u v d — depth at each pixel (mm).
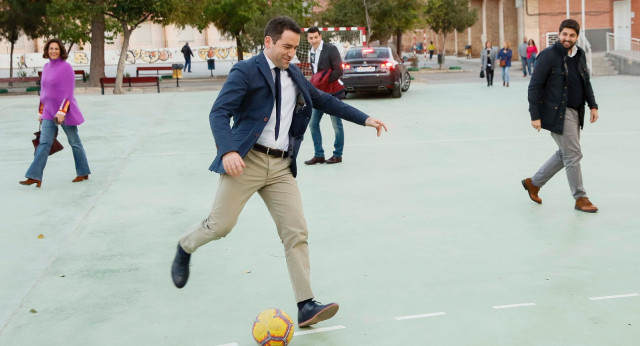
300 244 3822
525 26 40969
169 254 5289
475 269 4746
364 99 19000
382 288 4426
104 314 4129
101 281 4707
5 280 4781
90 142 11328
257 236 5684
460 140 10672
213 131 3547
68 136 8047
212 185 7770
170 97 20641
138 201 7090
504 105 16141
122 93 24734
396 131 11977
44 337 3828
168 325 3932
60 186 7914
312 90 3969
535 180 6461
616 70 31062
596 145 9781
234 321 3963
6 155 10336
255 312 4094
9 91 29312
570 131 6102
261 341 3520
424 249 5234
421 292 4332
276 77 3709
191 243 3877
